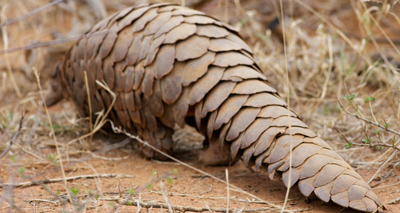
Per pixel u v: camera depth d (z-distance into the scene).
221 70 5.81
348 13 15.09
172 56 6.02
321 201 5.11
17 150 7.36
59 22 15.52
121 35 6.57
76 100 7.61
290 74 10.02
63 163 6.84
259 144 5.24
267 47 12.08
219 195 5.49
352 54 10.96
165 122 6.35
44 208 5.03
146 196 5.41
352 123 7.93
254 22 12.94
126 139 7.30
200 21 6.25
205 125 6.14
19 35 14.14
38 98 10.60
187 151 7.45
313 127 8.00
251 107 5.49
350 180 4.71
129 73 6.40
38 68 11.32
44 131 8.23
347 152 6.84
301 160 4.94
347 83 9.80
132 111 6.52
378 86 9.65
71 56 7.41
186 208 4.96
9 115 8.79
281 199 5.31
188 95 5.91
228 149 5.68
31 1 15.65
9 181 5.96
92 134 7.48
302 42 11.31
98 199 5.02
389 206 5.04
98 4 12.27
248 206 5.12
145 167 6.68
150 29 6.35
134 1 16.42
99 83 6.55
